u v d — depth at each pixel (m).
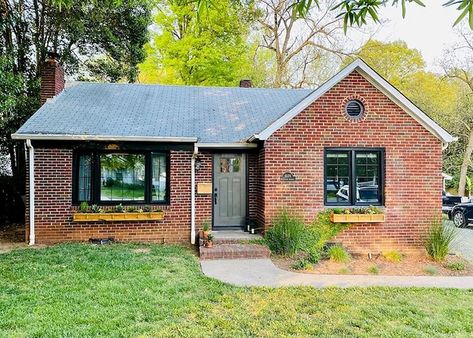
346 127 9.62
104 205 9.94
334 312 5.22
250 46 25.12
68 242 9.69
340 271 7.59
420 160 9.76
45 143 9.57
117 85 13.34
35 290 5.76
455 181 27.12
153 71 22.39
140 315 4.89
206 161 10.33
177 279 6.52
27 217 9.70
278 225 9.04
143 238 10.02
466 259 8.86
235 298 5.70
